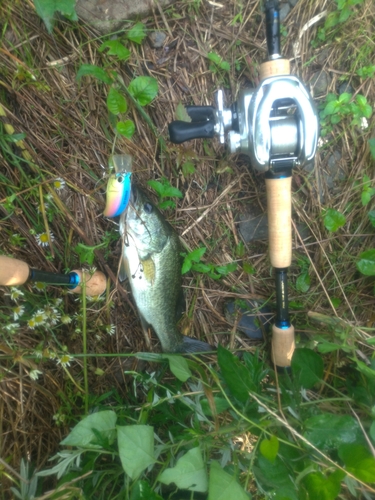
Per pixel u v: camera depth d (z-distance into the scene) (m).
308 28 0.40
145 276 0.38
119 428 0.26
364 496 0.30
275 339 0.40
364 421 0.33
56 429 0.39
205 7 0.38
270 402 0.33
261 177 0.42
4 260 0.31
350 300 0.45
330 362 0.40
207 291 0.45
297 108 0.31
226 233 0.44
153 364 0.44
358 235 0.44
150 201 0.37
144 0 0.37
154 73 0.39
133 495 0.25
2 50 0.34
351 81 0.41
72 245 0.40
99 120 0.38
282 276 0.38
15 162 0.36
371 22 0.40
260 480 0.31
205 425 0.38
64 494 0.29
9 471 0.34
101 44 0.37
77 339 0.41
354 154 0.42
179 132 0.32
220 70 0.39
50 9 0.30
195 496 0.33
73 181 0.38
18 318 0.35
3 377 0.36
